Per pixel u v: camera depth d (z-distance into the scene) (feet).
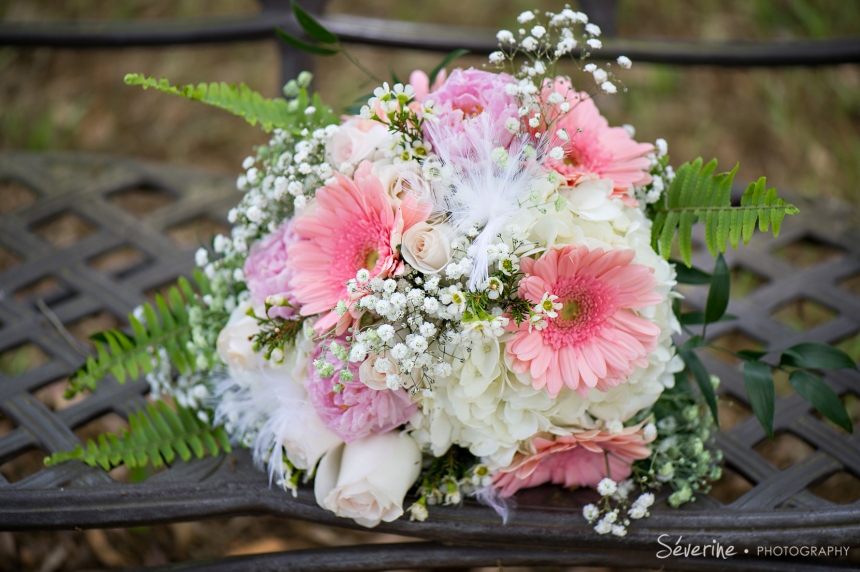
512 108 2.93
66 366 3.48
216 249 3.25
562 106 2.92
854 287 4.90
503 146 2.96
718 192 3.03
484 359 2.92
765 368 3.12
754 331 3.59
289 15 3.89
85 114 6.06
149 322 3.30
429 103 2.97
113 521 3.11
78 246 3.77
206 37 3.94
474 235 2.89
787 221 3.83
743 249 3.78
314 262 2.98
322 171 3.01
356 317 2.90
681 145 5.77
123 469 4.09
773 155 5.76
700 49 3.96
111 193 3.92
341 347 2.89
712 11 6.63
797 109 6.07
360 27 3.90
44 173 3.95
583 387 2.91
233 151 5.87
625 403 3.02
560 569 3.99
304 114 3.20
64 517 3.11
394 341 2.91
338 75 6.16
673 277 3.02
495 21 6.42
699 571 3.11
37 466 4.08
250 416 3.12
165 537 4.07
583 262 2.89
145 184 3.97
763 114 6.02
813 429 3.30
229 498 3.13
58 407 4.16
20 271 3.70
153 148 5.88
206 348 3.22
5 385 3.42
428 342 2.93
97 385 3.43
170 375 3.40
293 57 3.93
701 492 3.15
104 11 6.60
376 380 2.92
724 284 3.12
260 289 3.06
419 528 3.07
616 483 3.09
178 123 6.03
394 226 2.89
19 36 3.98
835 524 3.05
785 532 3.05
